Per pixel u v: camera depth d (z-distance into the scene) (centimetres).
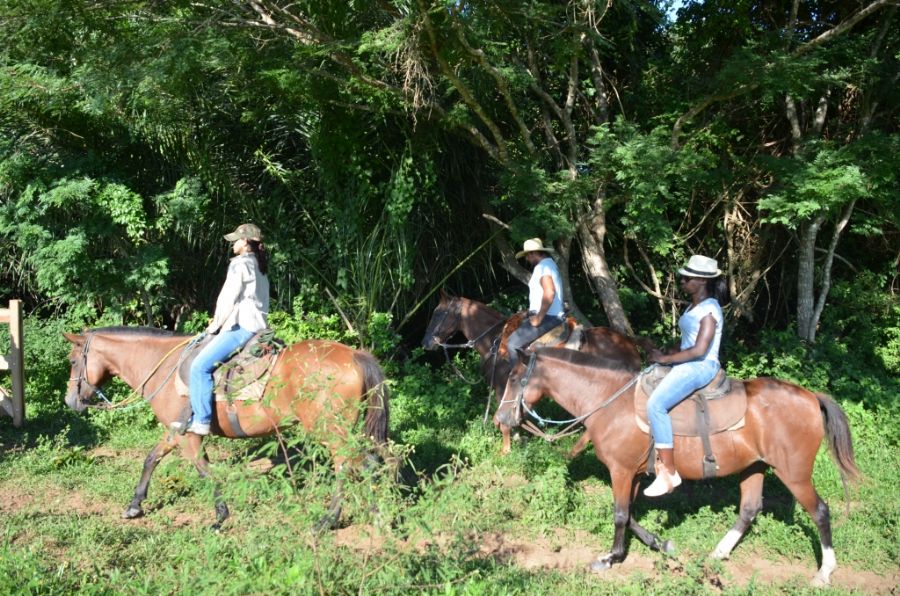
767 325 1181
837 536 543
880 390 878
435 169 962
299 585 307
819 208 803
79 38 816
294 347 538
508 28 842
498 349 758
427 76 775
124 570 453
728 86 835
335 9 782
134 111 866
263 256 557
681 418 476
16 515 549
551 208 873
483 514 519
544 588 446
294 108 907
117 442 739
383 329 944
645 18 1020
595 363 522
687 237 1080
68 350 972
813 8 1031
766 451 473
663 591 443
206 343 543
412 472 652
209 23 757
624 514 498
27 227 863
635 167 787
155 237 962
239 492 339
